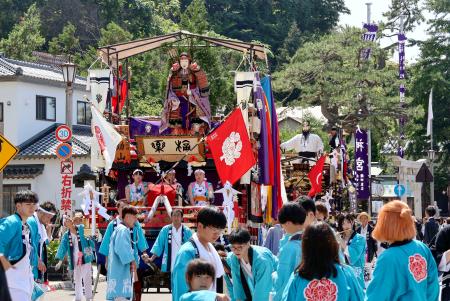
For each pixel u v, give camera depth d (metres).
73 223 21.06
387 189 58.88
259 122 20.81
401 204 9.05
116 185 21.97
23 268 12.97
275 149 21.67
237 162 18.73
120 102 23.73
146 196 19.39
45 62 61.28
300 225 10.02
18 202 13.13
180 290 10.44
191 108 21.72
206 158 20.28
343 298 8.08
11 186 45.38
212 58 41.75
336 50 50.16
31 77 46.56
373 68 50.41
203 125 21.72
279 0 86.94
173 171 19.86
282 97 72.56
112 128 19.95
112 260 15.84
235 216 18.66
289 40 80.88
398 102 49.09
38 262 15.01
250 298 11.05
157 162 20.25
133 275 16.03
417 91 68.62
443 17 70.69
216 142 18.84
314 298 8.07
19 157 45.16
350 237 16.16
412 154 70.69
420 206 50.50
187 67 21.69
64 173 25.66
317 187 26.44
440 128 69.56
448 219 20.61
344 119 50.12
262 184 21.08
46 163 45.34
